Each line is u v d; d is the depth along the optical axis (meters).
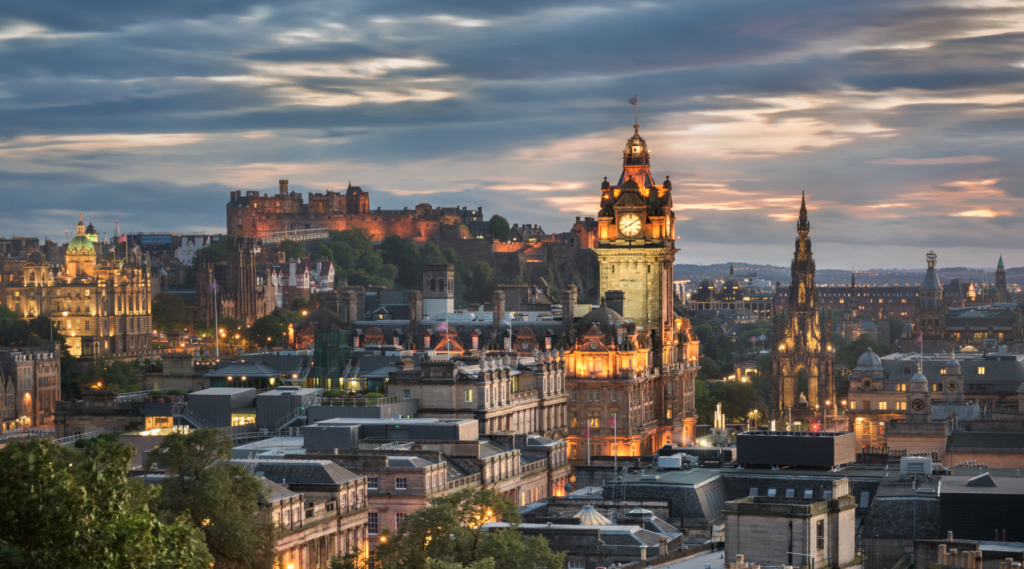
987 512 196.25
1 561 114.19
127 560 117.88
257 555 185.50
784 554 165.12
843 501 173.38
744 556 166.50
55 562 115.94
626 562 196.38
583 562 198.50
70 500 118.31
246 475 191.12
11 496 118.81
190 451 186.00
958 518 196.75
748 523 166.75
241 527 181.50
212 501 181.62
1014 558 164.00
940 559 161.12
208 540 180.62
